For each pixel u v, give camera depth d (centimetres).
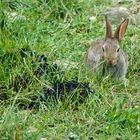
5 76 1226
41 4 1577
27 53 1287
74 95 1177
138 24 1581
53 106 1154
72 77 1254
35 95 1182
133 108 1166
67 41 1427
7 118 1084
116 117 1117
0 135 1046
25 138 1039
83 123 1123
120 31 1354
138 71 1360
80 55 1384
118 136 1080
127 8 1655
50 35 1460
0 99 1179
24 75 1219
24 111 1148
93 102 1170
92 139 1079
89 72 1299
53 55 1349
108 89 1242
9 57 1272
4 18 1416
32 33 1418
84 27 1531
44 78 1227
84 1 1625
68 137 1074
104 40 1345
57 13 1566
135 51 1412
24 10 1540
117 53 1300
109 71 1302
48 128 1095
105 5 1661
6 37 1347
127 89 1267
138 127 1102
